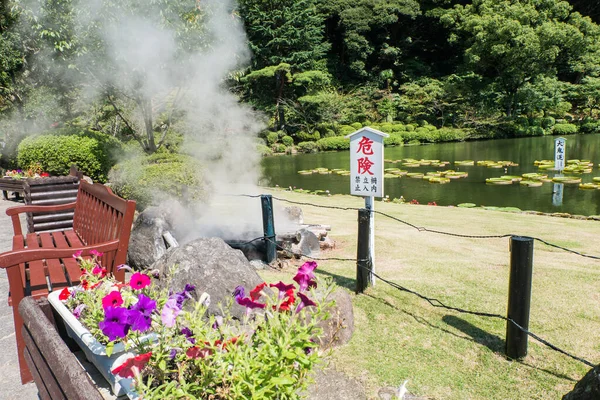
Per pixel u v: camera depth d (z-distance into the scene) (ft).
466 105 104.22
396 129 97.55
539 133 98.17
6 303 11.04
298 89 97.14
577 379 7.50
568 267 13.56
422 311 10.09
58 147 25.68
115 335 4.49
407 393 7.38
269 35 90.07
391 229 20.18
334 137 90.12
